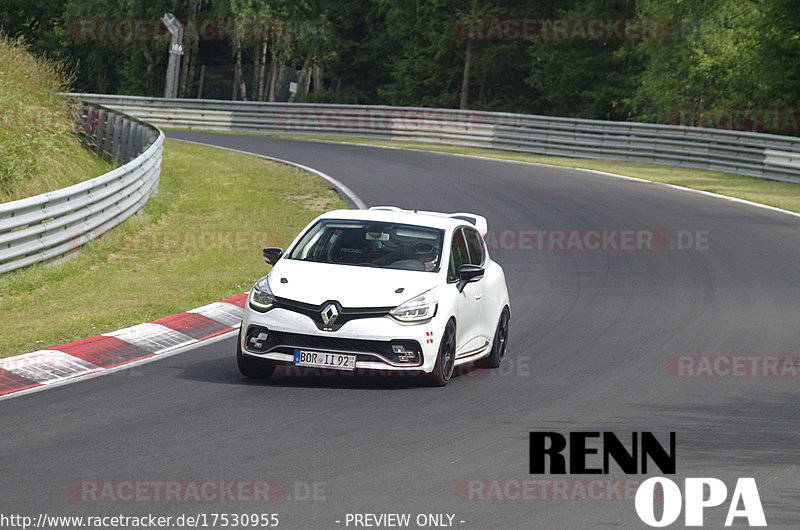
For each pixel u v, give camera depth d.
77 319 43.78
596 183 104.56
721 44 172.88
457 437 29.08
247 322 34.84
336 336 33.78
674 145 124.69
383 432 29.33
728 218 83.69
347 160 119.94
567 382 36.84
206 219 77.62
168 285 53.09
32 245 54.31
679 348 43.03
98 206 63.94
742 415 32.69
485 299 38.84
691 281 59.44
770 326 48.00
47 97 90.31
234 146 133.75
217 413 30.84
